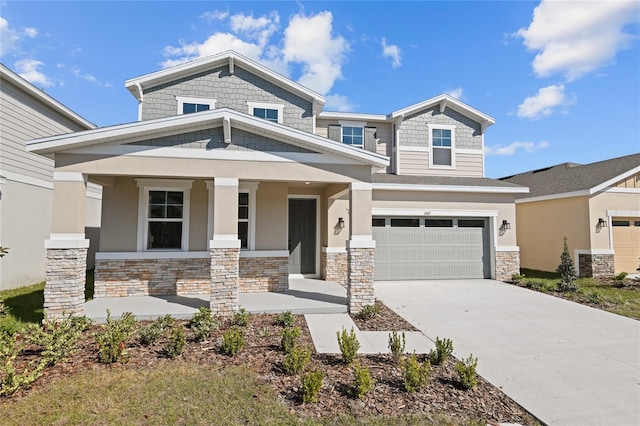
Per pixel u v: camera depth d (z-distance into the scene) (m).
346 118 14.79
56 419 3.75
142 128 7.57
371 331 7.12
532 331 7.26
